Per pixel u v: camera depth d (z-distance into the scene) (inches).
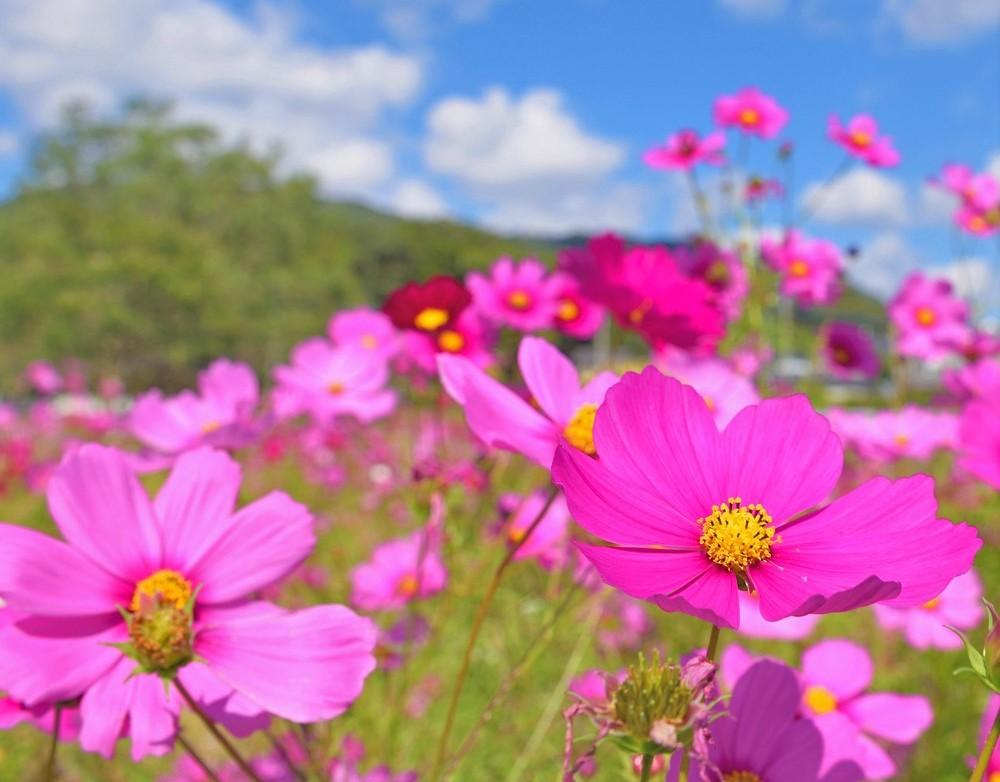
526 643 22.1
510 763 19.5
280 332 378.3
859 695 14.1
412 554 21.6
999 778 10.1
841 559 7.8
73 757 22.1
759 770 9.3
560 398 11.5
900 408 36.0
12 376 294.8
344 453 54.7
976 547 7.1
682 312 19.0
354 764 14.6
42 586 8.6
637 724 6.8
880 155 33.1
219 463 10.1
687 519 8.2
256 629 8.9
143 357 329.4
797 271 35.4
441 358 11.0
